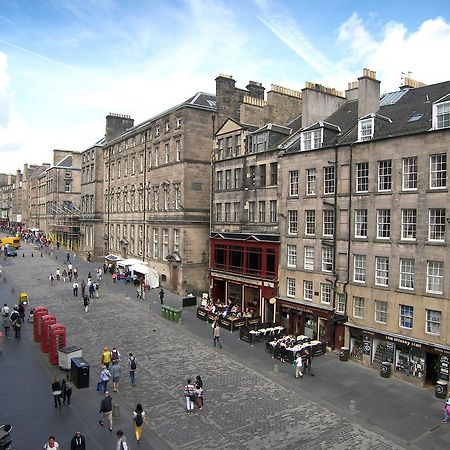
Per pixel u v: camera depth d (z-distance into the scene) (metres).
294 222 31.72
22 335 29.75
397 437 17.44
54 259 71.19
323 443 16.83
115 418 18.27
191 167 45.38
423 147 23.27
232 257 38.12
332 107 34.78
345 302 27.27
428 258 22.91
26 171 143.00
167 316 35.06
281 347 26.20
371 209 25.91
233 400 20.58
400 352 24.27
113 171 66.75
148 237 53.25
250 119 40.28
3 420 17.69
